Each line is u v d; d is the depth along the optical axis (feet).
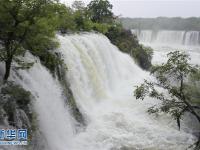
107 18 106.93
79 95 57.77
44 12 38.86
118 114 59.00
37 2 37.83
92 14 104.47
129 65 87.97
